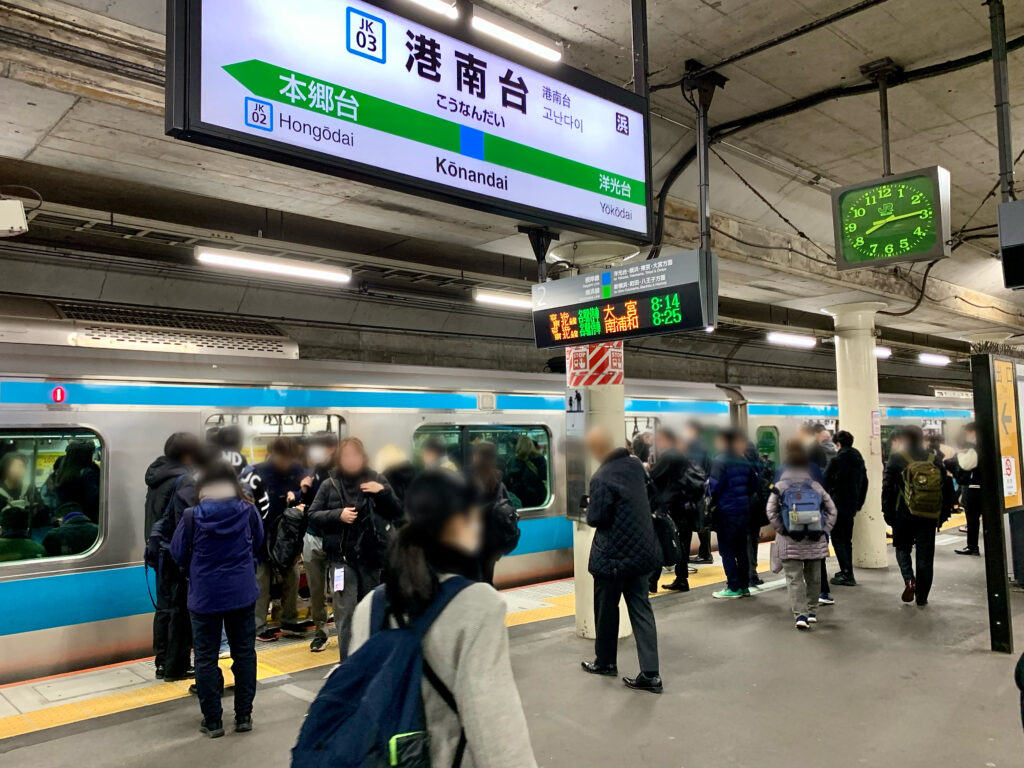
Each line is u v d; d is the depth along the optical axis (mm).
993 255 11734
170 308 10203
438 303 12570
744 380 19656
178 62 2770
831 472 8172
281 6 3057
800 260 8766
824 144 7441
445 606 1655
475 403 8555
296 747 1585
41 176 7199
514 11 5055
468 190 3646
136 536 6105
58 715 4590
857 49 5691
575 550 6281
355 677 1619
